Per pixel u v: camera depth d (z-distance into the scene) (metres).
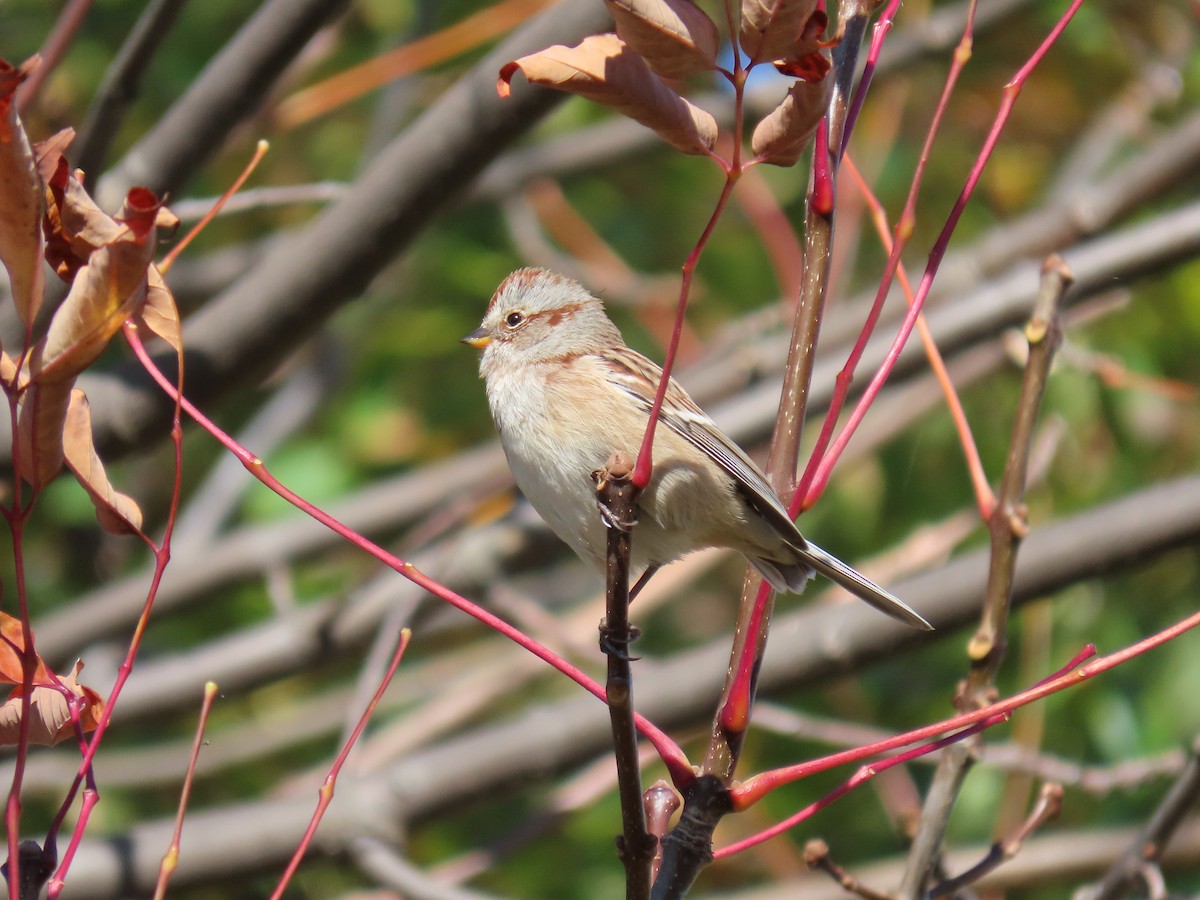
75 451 4.53
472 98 8.33
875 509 12.90
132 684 11.27
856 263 14.38
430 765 9.65
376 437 14.41
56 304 7.64
